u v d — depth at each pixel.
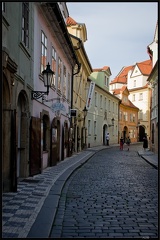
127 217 6.75
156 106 28.78
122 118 61.19
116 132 56.75
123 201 8.39
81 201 8.31
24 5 10.99
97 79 48.03
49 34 15.84
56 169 15.01
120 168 17.20
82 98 32.38
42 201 7.84
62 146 20.45
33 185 10.16
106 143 48.72
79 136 30.86
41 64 14.05
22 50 10.52
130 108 65.19
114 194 9.38
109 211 7.27
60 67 19.59
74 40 26.34
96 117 43.16
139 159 24.42
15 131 8.87
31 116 11.90
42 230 5.49
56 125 17.53
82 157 23.44
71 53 21.50
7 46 8.52
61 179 11.65
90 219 6.56
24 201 7.77
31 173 11.90
